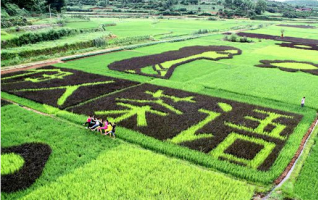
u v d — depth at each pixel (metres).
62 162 17.03
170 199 13.95
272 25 120.88
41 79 34.56
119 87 31.91
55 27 73.62
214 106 26.56
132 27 98.50
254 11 155.62
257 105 27.25
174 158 17.88
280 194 14.59
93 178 15.48
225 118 23.88
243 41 72.12
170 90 31.00
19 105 26.33
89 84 32.84
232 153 18.38
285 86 33.78
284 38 80.00
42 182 15.17
